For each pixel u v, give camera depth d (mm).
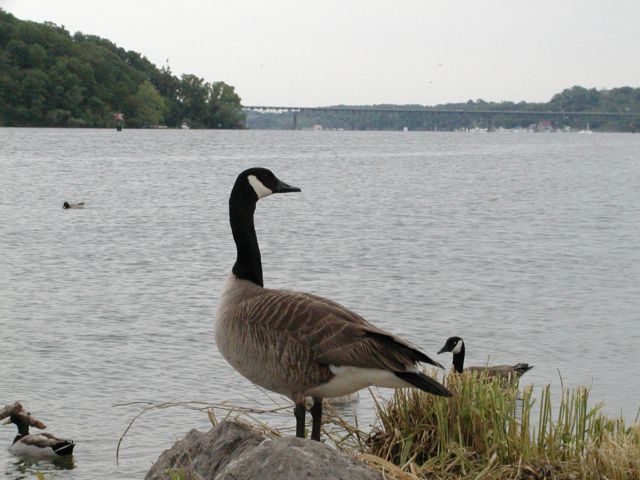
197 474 7266
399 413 8656
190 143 131250
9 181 53031
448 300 19547
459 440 8250
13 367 13875
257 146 131250
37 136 134125
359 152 117188
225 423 7660
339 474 6562
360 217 36875
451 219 36531
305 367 7016
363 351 6844
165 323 16875
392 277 22297
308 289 20562
